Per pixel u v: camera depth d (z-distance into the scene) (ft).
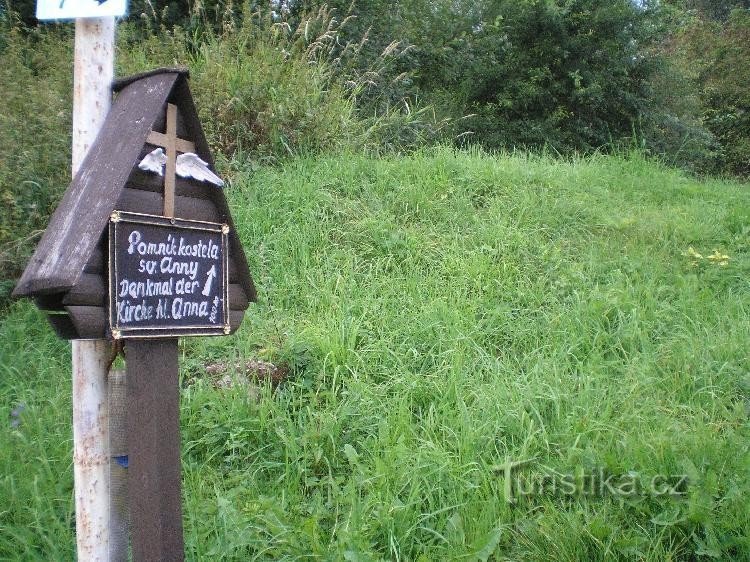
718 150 47.67
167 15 36.73
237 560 10.39
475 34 42.86
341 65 35.04
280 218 20.93
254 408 13.56
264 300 17.69
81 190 7.71
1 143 19.13
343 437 13.08
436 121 35.55
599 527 10.36
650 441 11.93
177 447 8.58
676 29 52.90
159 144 8.37
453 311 16.88
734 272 20.22
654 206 25.59
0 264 18.08
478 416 13.39
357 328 15.90
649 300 17.95
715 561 10.23
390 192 22.71
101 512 8.43
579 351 16.03
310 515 11.26
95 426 8.32
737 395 14.40
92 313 7.66
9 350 15.87
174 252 8.46
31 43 29.17
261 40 28.12
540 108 39.96
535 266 19.81
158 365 8.38
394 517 10.72
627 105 40.19
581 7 39.91
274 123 24.89
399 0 42.42
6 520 11.09
